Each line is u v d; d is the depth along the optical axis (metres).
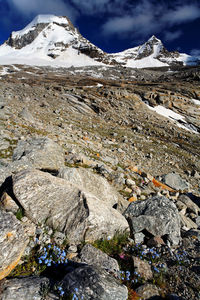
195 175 20.47
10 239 3.79
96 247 4.93
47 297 3.22
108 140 23.58
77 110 39.06
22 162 7.14
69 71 186.50
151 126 40.09
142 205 6.80
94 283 3.36
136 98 53.88
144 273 4.42
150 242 5.78
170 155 26.06
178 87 77.19
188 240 6.23
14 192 4.89
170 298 3.92
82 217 4.96
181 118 52.38
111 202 7.57
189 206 10.23
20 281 3.38
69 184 5.81
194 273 4.71
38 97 39.94
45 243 4.42
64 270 3.95
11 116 16.02
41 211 4.96
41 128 16.08
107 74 181.25
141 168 17.08
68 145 13.62
